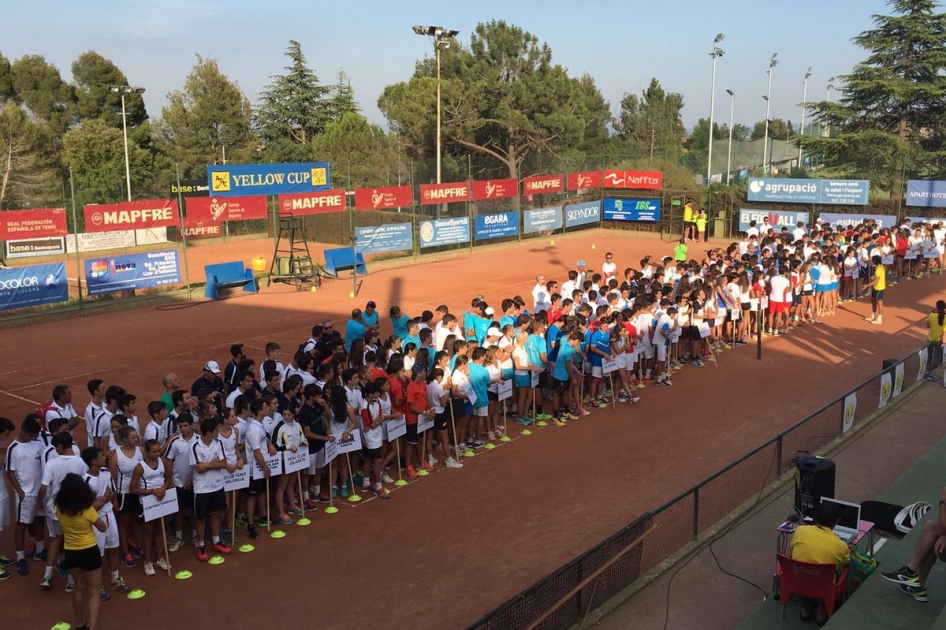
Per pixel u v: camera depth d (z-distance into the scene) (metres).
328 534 10.93
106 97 66.06
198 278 33.12
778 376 18.75
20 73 62.91
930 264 32.00
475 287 29.44
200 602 9.20
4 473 9.73
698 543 10.69
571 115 49.28
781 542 9.69
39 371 18.98
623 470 13.19
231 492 10.93
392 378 12.44
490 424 14.79
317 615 8.95
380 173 46.16
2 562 9.89
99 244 38.38
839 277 25.98
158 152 63.59
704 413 16.11
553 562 10.16
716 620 8.93
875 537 10.41
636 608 9.16
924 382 18.08
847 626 8.23
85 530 8.20
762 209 41.28
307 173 30.45
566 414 15.68
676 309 17.92
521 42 49.31
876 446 14.23
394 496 12.19
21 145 47.19
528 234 42.75
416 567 10.03
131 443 9.52
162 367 19.23
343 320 24.27
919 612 8.46
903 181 40.00
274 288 30.03
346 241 42.69
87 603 8.75
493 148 51.53
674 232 43.72
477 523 11.27
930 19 48.84
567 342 15.22
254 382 11.77
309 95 66.12
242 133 67.50
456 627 8.73
